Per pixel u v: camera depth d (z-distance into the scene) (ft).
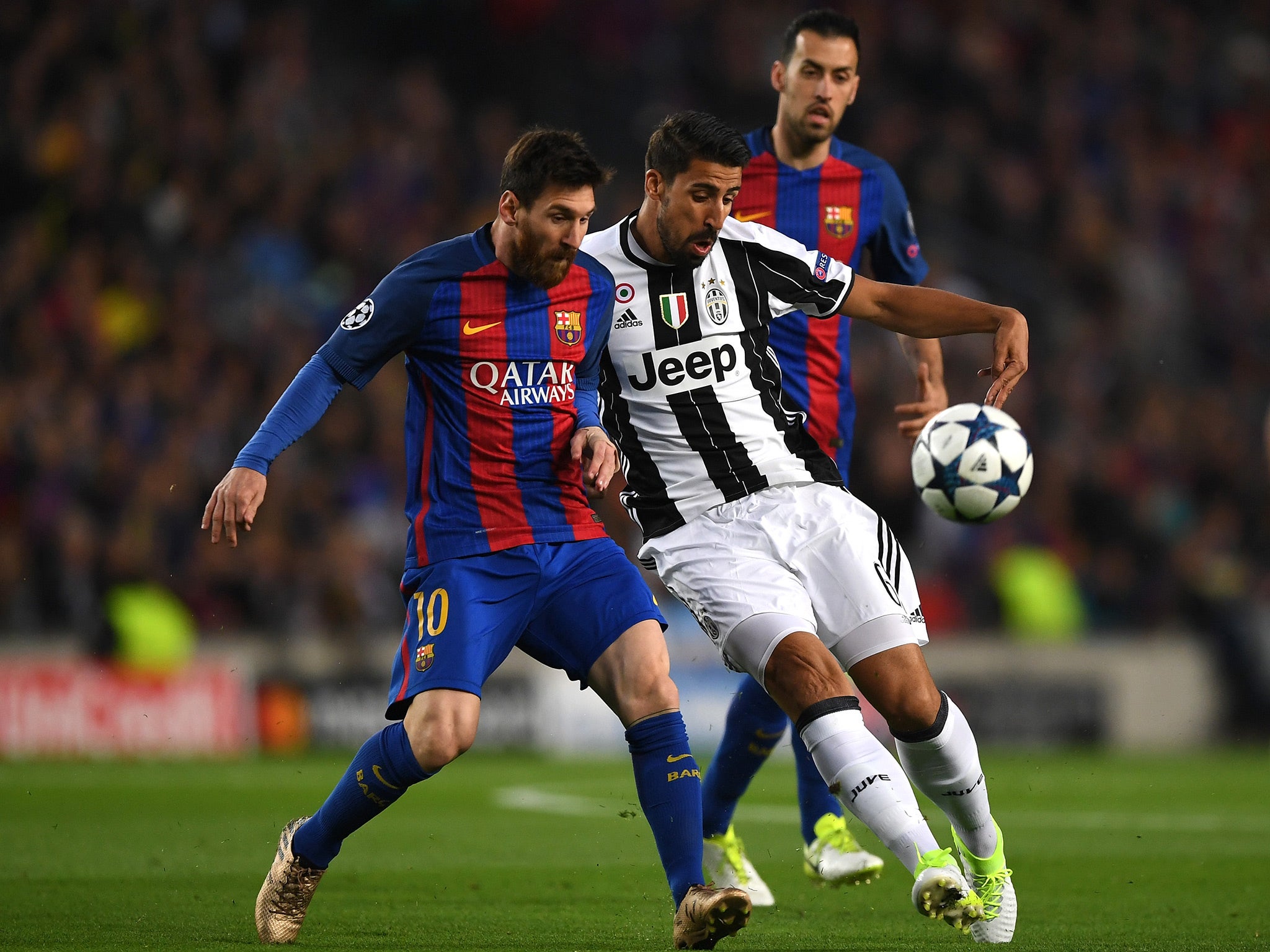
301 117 223.10
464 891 66.28
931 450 57.41
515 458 51.67
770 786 126.72
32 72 218.38
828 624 51.88
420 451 52.49
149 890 65.21
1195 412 215.51
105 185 209.15
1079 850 82.58
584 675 51.62
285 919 50.55
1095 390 218.59
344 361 51.03
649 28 260.42
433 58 257.75
